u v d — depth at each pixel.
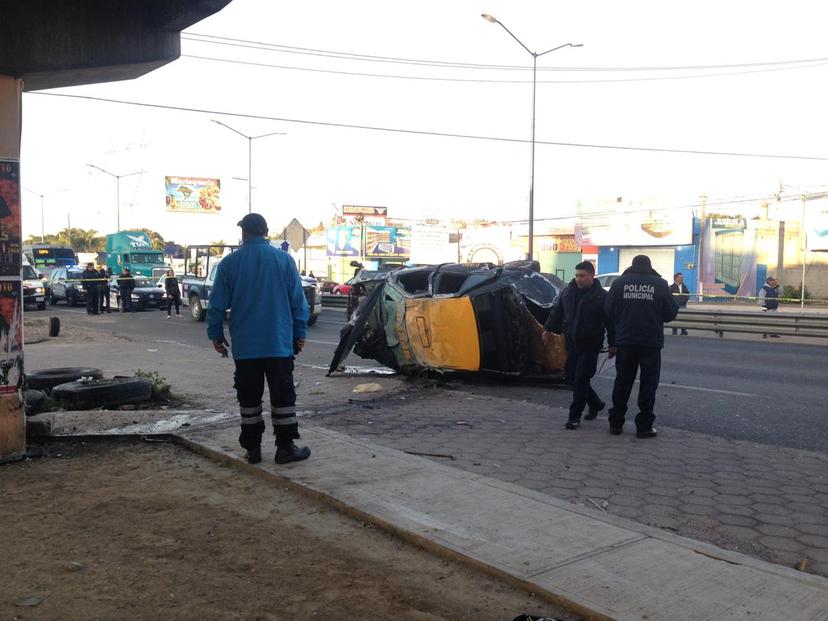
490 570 3.90
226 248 24.52
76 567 3.94
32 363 12.63
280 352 5.65
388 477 5.46
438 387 10.05
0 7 5.75
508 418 8.05
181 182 81.06
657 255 43.78
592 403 8.01
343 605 3.57
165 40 6.60
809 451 6.73
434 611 3.54
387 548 4.29
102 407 8.20
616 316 7.11
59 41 6.06
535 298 10.38
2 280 5.84
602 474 5.84
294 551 4.23
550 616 3.50
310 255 73.25
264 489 5.34
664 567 3.92
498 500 4.97
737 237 42.09
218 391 9.61
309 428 7.10
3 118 5.74
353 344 10.80
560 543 4.23
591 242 45.91
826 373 12.01
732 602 3.53
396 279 11.26
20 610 3.46
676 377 11.58
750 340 18.08
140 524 4.62
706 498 5.27
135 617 3.42
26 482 5.48
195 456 6.23
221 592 3.69
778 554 4.29
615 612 3.42
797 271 42.69
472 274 10.62
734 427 7.84
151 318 25.75
